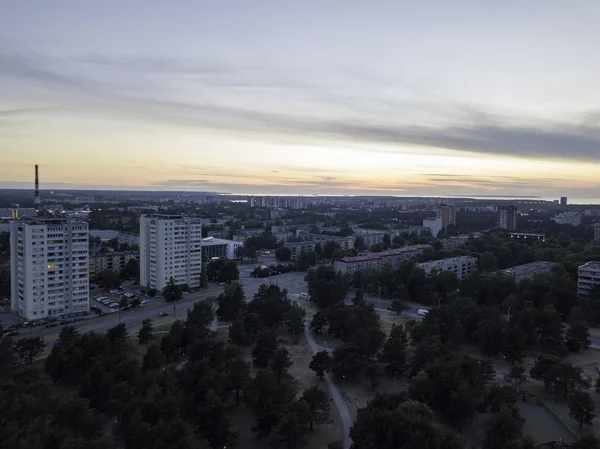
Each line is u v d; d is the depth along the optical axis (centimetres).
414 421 13275
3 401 14162
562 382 17562
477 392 16238
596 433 15312
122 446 13550
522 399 16975
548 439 14225
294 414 14362
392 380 19825
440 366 17300
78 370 18238
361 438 13588
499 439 13500
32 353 19725
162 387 15850
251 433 15525
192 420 15262
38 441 12212
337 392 18550
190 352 19500
